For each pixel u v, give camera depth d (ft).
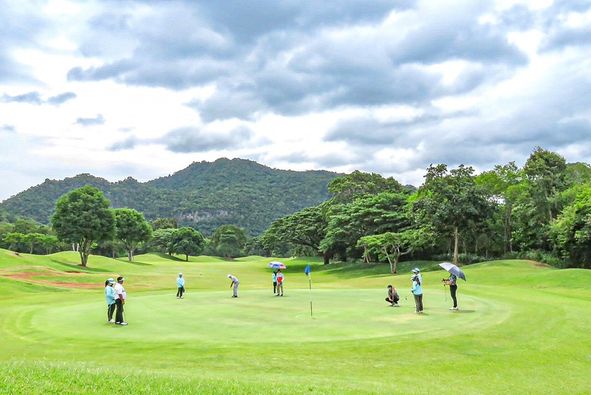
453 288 92.94
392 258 276.00
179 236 550.36
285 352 57.77
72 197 297.74
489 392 46.21
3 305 109.19
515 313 87.76
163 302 112.27
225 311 94.43
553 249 244.42
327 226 336.90
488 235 261.24
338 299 115.24
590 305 99.96
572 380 51.26
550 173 258.37
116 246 504.84
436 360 56.39
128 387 35.86
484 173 281.74
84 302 116.88
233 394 36.40
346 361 54.90
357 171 375.04
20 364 43.29
